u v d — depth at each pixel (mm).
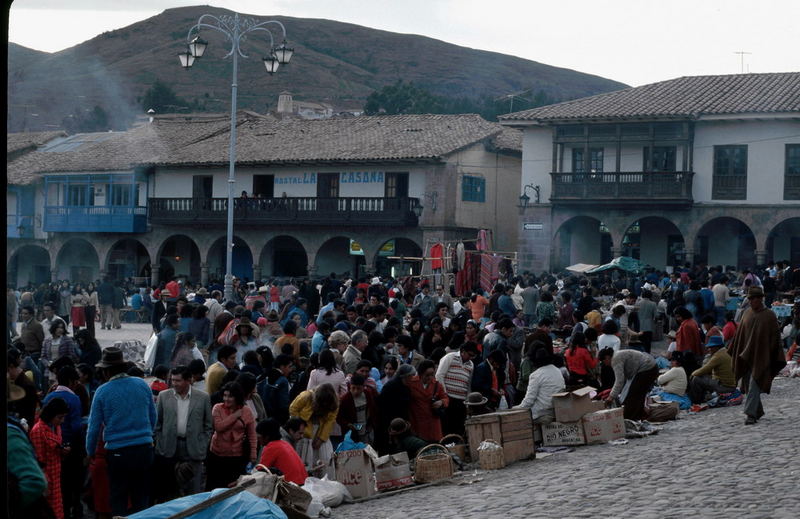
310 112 167125
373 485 12406
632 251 45062
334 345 15680
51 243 58250
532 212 45094
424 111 128000
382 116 54562
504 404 16062
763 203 41188
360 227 49156
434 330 18609
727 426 14734
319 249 50281
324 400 12703
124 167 54656
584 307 25016
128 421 10773
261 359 13711
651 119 42094
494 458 13297
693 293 27609
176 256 55875
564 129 44156
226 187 53344
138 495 10977
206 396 11758
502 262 45156
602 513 9680
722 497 9922
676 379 17391
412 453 13680
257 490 10062
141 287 46781
